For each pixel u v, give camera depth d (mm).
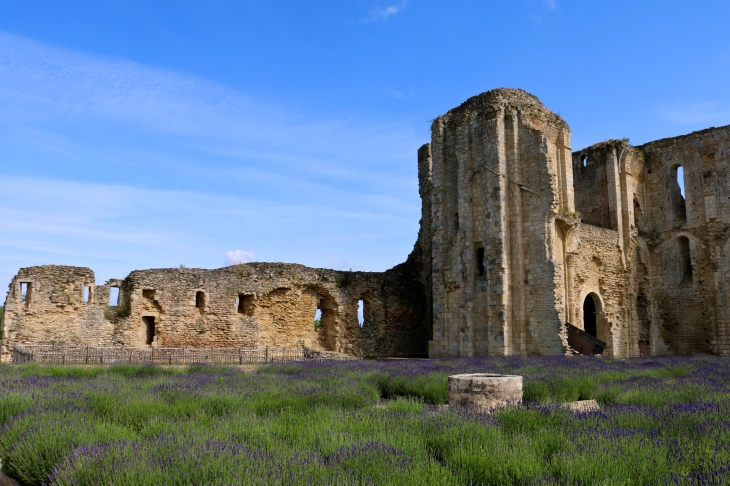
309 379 19453
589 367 24203
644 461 7578
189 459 7477
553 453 8352
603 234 39750
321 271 41875
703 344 40688
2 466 9688
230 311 38312
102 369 22891
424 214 43969
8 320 33250
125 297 36688
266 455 7867
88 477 7242
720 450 8094
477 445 8719
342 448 8305
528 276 34312
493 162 35312
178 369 25219
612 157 42438
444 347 36500
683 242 43281
